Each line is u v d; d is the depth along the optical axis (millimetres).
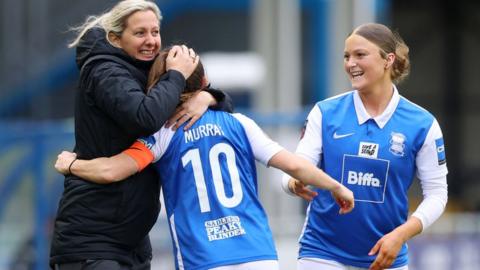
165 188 17953
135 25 17922
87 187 18000
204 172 17625
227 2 68688
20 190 35500
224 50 69625
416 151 19000
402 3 86250
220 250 17328
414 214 18906
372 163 18859
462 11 86000
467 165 86062
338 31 43875
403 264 19500
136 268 18719
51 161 35531
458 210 78312
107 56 17859
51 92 63406
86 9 63094
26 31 62594
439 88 86500
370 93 18875
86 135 18156
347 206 17906
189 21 69562
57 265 18391
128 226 18172
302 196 19016
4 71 62500
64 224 18156
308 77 63688
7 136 35969
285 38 46312
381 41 18641
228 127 17938
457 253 39375
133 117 17141
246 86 63438
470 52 86250
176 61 17859
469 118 86438
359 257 19250
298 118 38312
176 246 17750
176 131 17781
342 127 19078
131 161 17672
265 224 17797
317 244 19391
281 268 37844
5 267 35062
